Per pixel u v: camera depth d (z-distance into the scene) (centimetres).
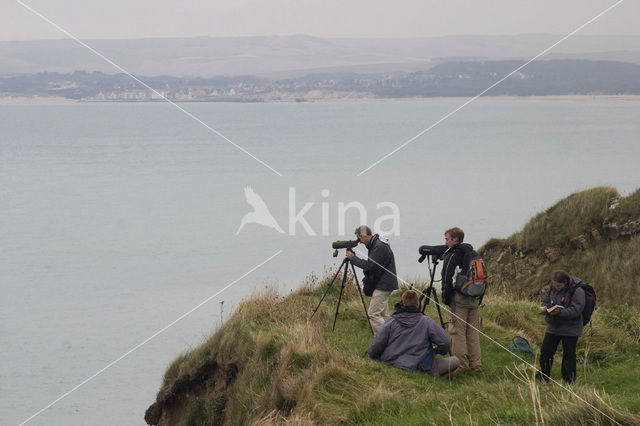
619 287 2419
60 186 14725
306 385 1162
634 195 2661
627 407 918
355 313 1592
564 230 2739
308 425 1050
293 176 15050
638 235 2552
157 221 9944
